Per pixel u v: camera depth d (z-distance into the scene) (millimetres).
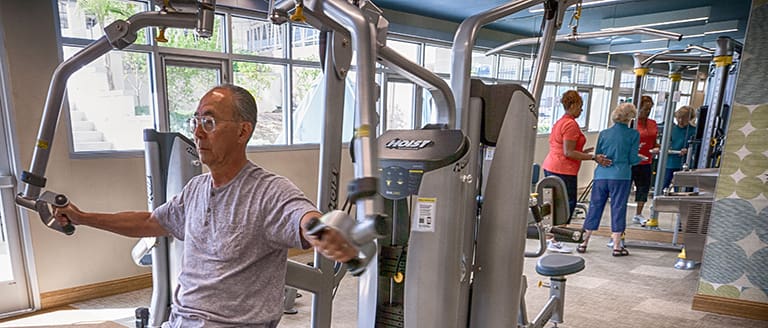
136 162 3619
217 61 4117
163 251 2400
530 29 5324
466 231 1632
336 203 1304
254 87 4457
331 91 1205
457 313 1494
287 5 1139
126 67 3578
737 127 2867
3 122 3029
